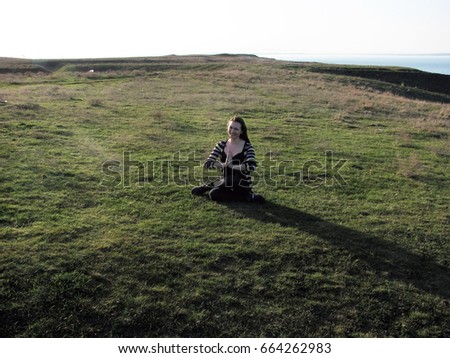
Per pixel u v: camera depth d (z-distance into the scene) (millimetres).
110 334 4559
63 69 56969
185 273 5414
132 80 29047
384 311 5066
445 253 6305
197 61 71250
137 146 11016
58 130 12062
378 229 6859
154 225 6551
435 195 8789
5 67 49219
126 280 5207
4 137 10836
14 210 6723
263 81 31266
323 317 4930
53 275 5172
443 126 18141
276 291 5227
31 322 4594
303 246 6148
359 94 27594
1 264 5258
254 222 6812
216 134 12938
